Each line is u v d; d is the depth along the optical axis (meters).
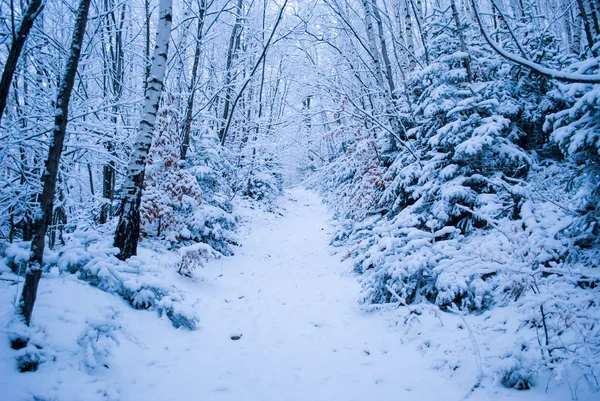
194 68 8.79
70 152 6.08
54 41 5.94
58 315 3.03
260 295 5.63
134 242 4.89
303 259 8.30
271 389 2.99
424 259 4.33
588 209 3.56
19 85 6.38
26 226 6.07
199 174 8.38
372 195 7.87
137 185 4.95
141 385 2.85
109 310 3.20
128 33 9.62
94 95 7.37
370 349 3.75
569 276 2.89
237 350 3.70
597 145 3.08
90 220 8.27
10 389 2.26
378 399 2.81
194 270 6.27
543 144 6.07
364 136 8.30
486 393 2.66
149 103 5.11
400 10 10.89
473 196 5.14
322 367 3.39
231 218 8.18
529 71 5.78
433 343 3.54
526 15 7.85
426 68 6.04
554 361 2.67
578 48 9.46
